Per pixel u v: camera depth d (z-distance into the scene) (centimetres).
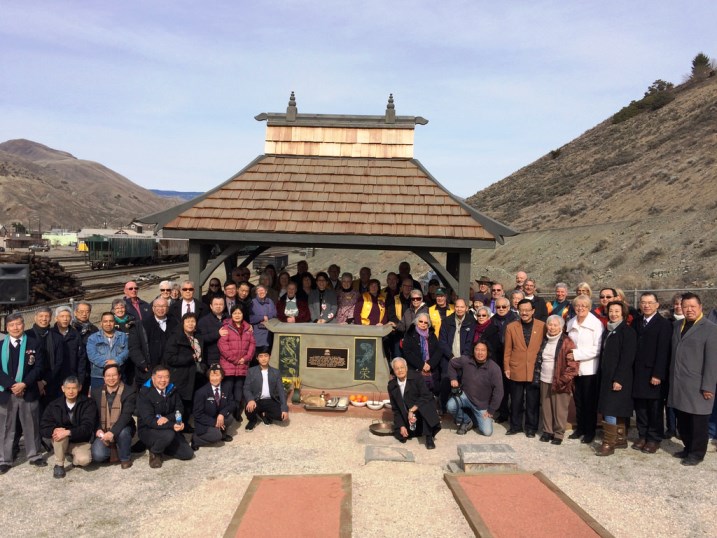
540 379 778
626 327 713
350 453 730
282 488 605
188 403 807
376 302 981
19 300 1084
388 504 577
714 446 730
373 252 5044
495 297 960
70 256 7488
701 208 2634
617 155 4888
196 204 953
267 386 833
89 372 791
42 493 619
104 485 639
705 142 3791
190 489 624
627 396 705
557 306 889
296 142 1058
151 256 5759
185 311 845
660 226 2733
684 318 688
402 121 1057
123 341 783
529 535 499
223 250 960
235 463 698
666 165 3744
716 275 1969
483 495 580
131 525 544
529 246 3600
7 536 526
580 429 777
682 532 518
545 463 685
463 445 680
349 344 923
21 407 684
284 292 1012
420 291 907
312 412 891
